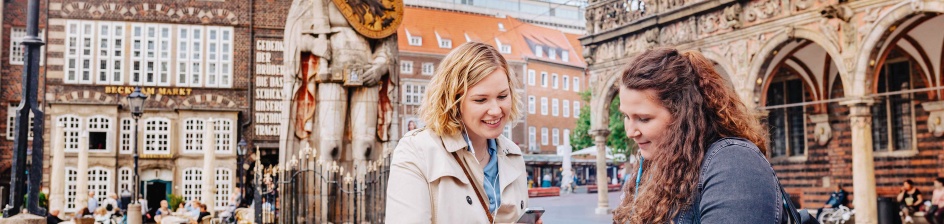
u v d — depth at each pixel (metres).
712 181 2.33
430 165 3.12
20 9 38.53
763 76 21.06
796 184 25.48
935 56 21.33
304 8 14.70
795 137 25.78
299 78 14.64
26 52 11.66
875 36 17.89
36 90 11.76
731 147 2.38
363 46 14.84
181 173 37.91
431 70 70.19
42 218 11.37
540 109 78.44
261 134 39.03
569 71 82.94
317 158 14.66
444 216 3.11
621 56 26.20
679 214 2.44
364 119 14.85
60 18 37.41
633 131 2.63
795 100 25.77
